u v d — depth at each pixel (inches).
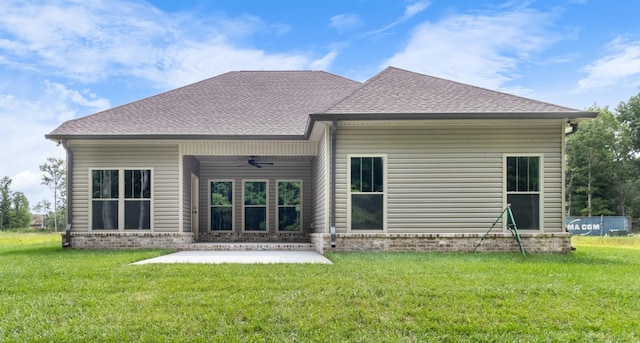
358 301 200.7
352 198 415.2
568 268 290.7
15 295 217.5
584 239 898.7
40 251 447.8
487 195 414.9
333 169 412.2
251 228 623.8
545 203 414.6
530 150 416.5
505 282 237.1
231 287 227.5
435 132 418.0
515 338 162.9
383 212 414.3
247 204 626.5
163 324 173.3
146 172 495.2
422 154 416.8
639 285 232.5
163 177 494.6
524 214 414.3
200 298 206.4
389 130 417.4
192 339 161.2
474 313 185.6
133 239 483.5
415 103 416.5
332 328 171.0
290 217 626.8
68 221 483.8
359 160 417.1
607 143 1849.2
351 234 404.5
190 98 580.7
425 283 232.2
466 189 414.9
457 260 329.7
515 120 410.9
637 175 1916.8
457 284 230.5
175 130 490.0
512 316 182.5
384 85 460.1
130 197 492.4
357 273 261.4
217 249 480.4
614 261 339.6
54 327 170.7
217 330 168.7
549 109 402.9
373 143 416.5
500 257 357.7
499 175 415.8
